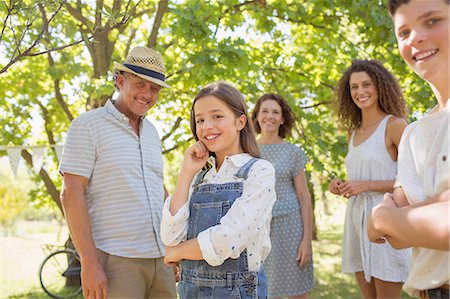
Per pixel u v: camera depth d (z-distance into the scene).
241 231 1.64
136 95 2.50
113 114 2.42
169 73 5.41
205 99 1.83
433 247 1.01
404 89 5.83
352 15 5.20
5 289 6.79
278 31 6.07
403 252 2.58
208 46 4.88
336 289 5.95
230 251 1.63
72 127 2.34
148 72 2.49
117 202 2.33
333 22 5.64
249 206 1.68
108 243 2.31
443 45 1.10
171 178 13.77
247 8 5.26
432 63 1.12
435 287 1.12
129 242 2.32
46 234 16.06
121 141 2.40
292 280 3.19
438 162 1.09
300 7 5.38
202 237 1.65
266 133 3.44
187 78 5.42
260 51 5.81
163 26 6.12
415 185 1.19
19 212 18.45
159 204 2.51
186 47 5.26
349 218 2.82
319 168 5.07
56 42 3.82
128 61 2.52
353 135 2.96
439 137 1.11
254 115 3.56
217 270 1.74
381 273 2.59
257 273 1.76
